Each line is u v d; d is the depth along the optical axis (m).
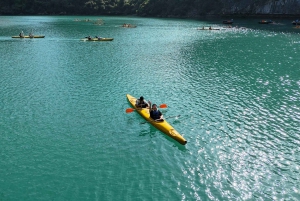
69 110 23.83
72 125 21.12
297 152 17.31
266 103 25.28
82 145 18.33
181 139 18.20
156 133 19.91
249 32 80.62
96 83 31.20
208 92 28.28
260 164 16.12
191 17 140.88
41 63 40.59
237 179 14.80
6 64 39.81
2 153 17.39
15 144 18.45
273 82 31.72
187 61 42.72
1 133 19.89
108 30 85.44
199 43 60.94
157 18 140.38
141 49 52.81
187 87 29.86
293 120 21.72
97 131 20.20
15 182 14.68
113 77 33.56
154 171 15.52
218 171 15.48
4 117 22.41
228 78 33.41
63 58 44.00
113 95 27.39
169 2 150.12
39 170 15.68
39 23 106.94
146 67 38.59
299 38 67.00
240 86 30.25
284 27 91.94
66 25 100.12
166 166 16.00
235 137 19.17
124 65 39.62
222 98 26.56
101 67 38.44
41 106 24.66
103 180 14.79
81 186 14.34
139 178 14.93
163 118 22.03
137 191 13.93
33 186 14.36
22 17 138.88
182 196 13.58
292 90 28.81
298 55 46.72
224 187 14.20
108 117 22.47
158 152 17.48
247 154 17.12
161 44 59.19
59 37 68.06
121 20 127.56
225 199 13.37
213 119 21.98
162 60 43.22
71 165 16.14
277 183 14.48
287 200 13.27
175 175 15.16
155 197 13.50
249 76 34.25
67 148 17.97
